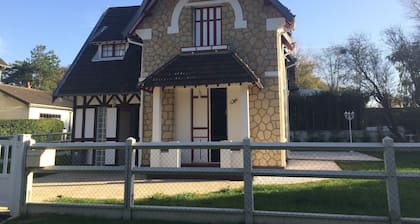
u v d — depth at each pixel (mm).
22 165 6277
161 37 12203
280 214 5125
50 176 11211
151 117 12031
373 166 12398
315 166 12719
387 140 4859
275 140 10734
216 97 11633
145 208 5703
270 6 11352
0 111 27656
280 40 11953
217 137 11430
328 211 5961
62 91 13727
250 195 5266
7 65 30391
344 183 8500
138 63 14102
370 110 30594
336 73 38000
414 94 28953
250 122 11000
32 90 31266
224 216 5355
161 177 10289
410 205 6250
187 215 5531
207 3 11891
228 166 9836
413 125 28047
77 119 14227
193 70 10766
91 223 5508
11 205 6227
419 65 28234
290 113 30016
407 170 11164
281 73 11820
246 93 10320
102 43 14711
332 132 28641
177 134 11703
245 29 11461
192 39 11945
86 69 14461
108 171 5957
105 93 13211
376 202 6496
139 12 12242
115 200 6980
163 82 10531
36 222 5645
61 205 6098
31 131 24266
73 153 14164
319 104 29750
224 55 11109
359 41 41406
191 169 5582
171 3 12281
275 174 5223
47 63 54156
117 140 13695
